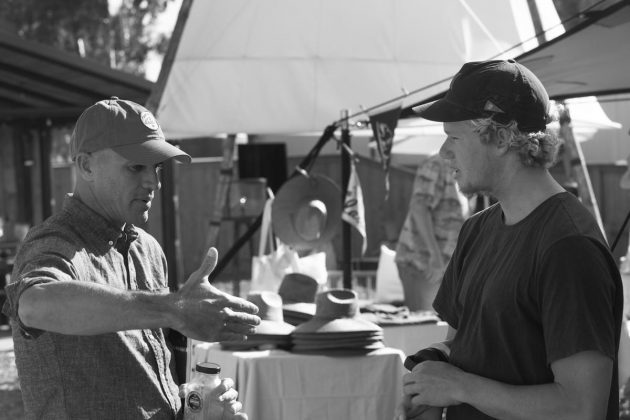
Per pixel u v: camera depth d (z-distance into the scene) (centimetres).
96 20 2402
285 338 534
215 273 717
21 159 1445
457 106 266
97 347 272
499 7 773
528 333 257
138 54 2645
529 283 256
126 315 242
